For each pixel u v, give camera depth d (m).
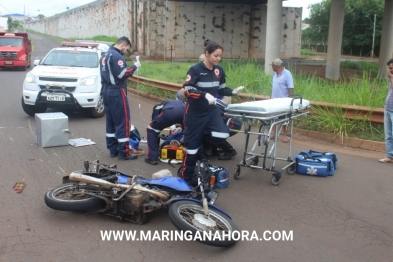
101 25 47.88
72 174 4.81
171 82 15.46
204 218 4.17
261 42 35.00
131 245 4.25
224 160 7.48
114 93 7.03
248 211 5.19
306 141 8.94
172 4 32.19
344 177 6.58
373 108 8.62
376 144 8.25
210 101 4.95
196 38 33.16
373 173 6.79
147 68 19.06
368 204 5.49
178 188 4.74
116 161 7.18
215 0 32.81
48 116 7.98
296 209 5.28
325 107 9.21
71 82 10.09
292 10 36.25
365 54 47.88
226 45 34.19
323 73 24.83
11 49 26.11
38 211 4.98
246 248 4.25
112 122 7.29
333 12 22.70
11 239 4.28
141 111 12.55
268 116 5.67
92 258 3.98
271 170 6.15
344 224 4.88
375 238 4.54
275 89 8.64
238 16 34.09
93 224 4.68
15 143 8.10
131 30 36.03
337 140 8.77
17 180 6.02
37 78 10.07
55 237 4.36
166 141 7.40
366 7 46.31
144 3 32.50
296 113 7.48
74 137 8.80
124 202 4.62
